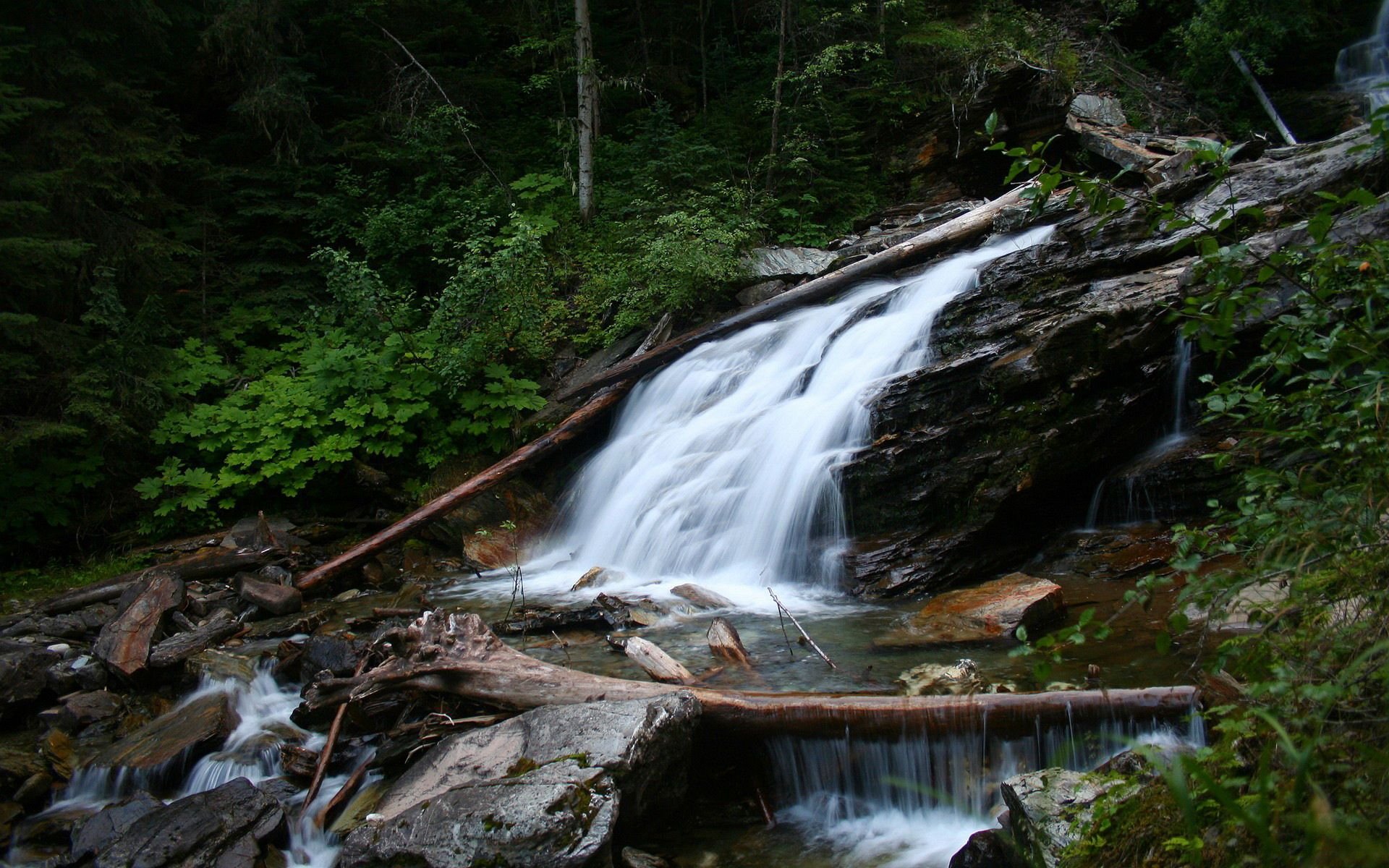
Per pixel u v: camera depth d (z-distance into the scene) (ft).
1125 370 25.81
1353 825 6.27
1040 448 24.90
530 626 22.98
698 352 36.06
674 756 14.70
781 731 15.51
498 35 60.95
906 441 25.95
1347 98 54.49
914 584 24.29
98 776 17.60
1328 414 7.98
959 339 28.12
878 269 37.19
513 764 14.35
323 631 24.86
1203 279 8.63
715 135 50.88
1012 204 37.40
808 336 33.63
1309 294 8.16
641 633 21.90
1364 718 7.14
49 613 26.37
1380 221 21.38
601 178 51.08
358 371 36.60
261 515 32.37
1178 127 53.88
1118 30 63.10
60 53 38.50
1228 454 9.50
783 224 47.50
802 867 13.62
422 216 44.93
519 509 33.35
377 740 17.92
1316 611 8.23
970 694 15.35
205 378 37.81
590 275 43.88
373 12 52.65
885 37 55.11
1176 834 8.23
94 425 33.86
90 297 37.76
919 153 51.29
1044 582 21.65
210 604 26.50
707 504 28.55
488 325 37.76
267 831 15.03
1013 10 60.70
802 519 26.40
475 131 53.36
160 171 42.47
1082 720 14.30
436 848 12.84
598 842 12.47
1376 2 59.88
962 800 14.65
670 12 61.77
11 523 31.58
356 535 33.99
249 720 19.45
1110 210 8.82
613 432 36.24
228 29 45.55
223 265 44.34
